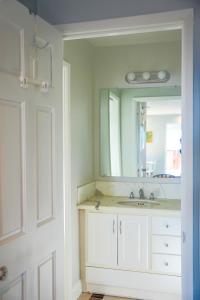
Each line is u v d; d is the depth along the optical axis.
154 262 2.79
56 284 1.78
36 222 1.57
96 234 2.94
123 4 1.77
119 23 1.77
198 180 1.67
